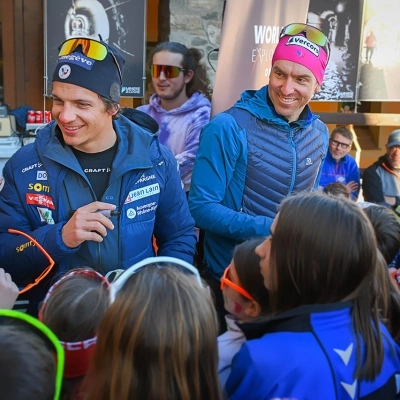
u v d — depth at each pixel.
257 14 3.43
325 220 1.14
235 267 1.44
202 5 4.81
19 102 4.70
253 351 1.12
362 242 1.15
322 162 2.29
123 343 0.99
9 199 1.70
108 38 4.42
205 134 2.10
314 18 4.68
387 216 1.83
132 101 5.25
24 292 1.69
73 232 1.56
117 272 1.61
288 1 3.46
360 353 1.14
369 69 4.90
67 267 1.70
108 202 1.68
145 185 1.73
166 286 1.03
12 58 4.64
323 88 4.81
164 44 3.44
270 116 2.11
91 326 1.19
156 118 3.54
